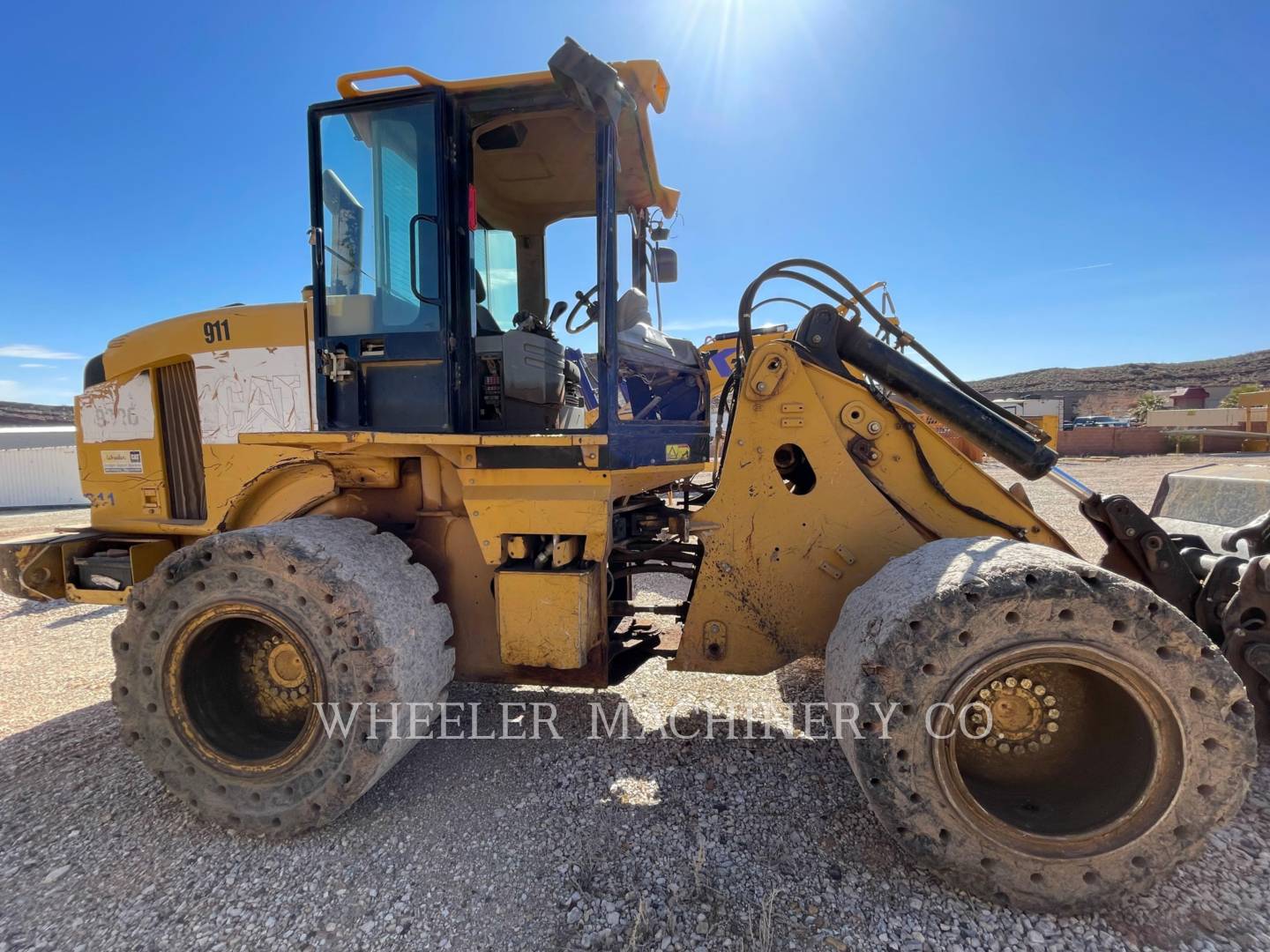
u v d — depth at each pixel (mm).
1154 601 1858
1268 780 2459
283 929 1914
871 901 1971
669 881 2068
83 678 3936
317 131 2629
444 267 2529
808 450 2668
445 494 2797
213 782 2359
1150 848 1841
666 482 3244
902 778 1931
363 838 2311
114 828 2395
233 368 3523
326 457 2773
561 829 2340
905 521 2623
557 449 2439
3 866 2199
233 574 2328
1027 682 2070
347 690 2240
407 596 2453
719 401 3336
